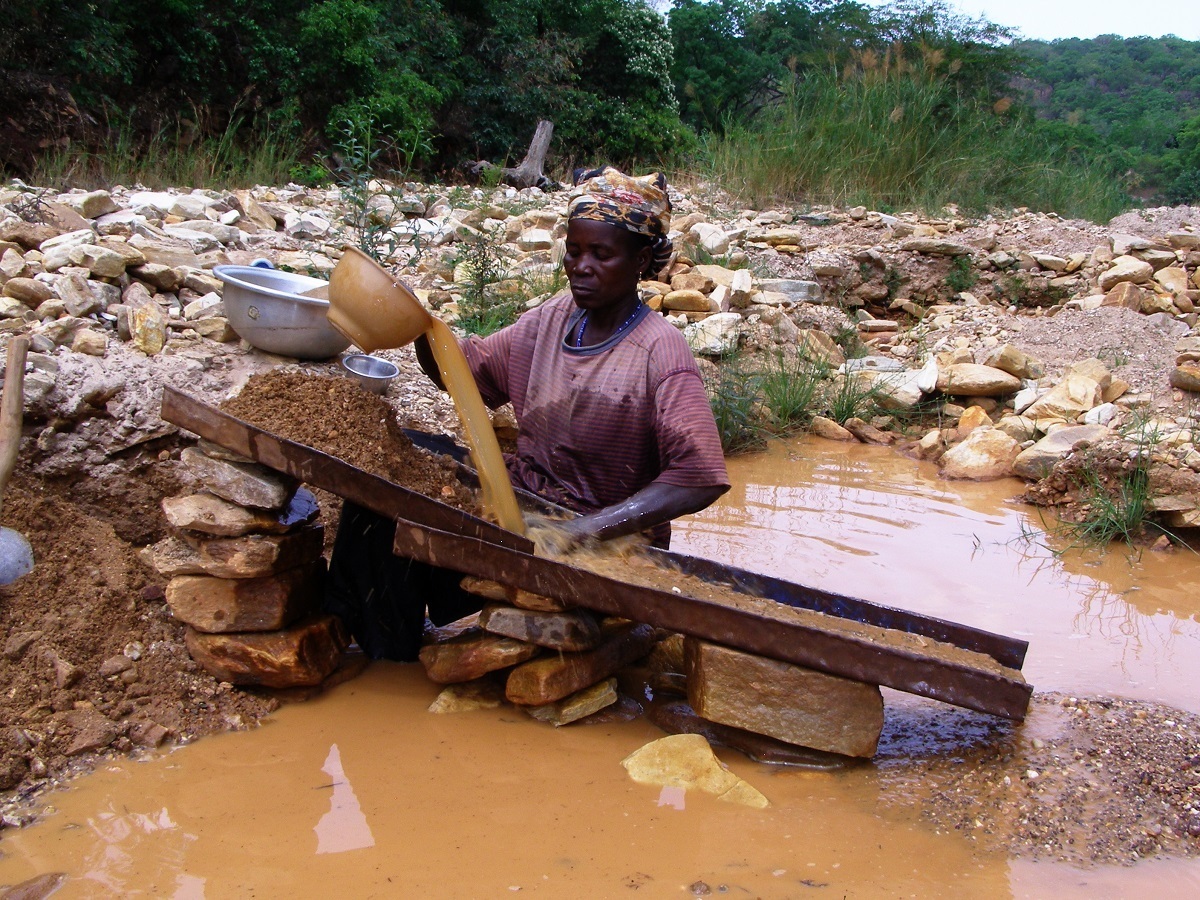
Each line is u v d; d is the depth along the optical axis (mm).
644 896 2201
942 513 5195
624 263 2979
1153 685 3340
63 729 2666
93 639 2932
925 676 2670
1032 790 2672
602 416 3074
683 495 2941
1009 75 17375
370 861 2283
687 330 7113
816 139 12469
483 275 7117
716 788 2615
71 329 4434
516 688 2932
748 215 11070
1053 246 10156
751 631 2719
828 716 2746
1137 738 2930
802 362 7398
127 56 13312
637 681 3223
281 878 2215
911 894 2242
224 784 2564
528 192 12016
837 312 8562
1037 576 4367
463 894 2186
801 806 2590
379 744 2785
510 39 19656
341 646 3125
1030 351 7738
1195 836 2500
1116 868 2365
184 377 4207
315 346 4527
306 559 3020
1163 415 6301
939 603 3973
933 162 12508
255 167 11352
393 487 2680
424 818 2453
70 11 12539
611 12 21984
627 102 22188
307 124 15383
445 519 2723
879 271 9633
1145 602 4129
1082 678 3375
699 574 3172
